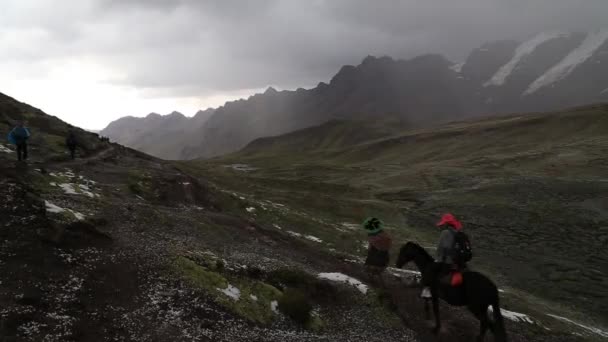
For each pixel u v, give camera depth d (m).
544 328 21.08
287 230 34.31
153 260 14.94
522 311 23.67
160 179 31.88
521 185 69.25
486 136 134.12
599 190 62.50
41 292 11.25
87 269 13.11
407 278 22.77
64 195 20.58
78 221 15.48
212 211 30.44
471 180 78.62
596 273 34.84
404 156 136.88
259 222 33.00
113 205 21.31
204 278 14.70
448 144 137.88
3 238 12.84
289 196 56.66
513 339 18.47
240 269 16.89
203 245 19.55
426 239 43.28
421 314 18.41
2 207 14.21
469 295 14.01
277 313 14.78
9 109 44.81
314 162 162.62
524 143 117.12
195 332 11.73
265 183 69.19
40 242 13.38
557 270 35.66
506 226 49.47
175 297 13.09
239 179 68.25
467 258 14.57
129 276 13.51
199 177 58.16
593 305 29.11
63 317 10.61
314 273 20.03
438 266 14.99
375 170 109.31
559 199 59.59
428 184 79.81
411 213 56.00
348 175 104.06
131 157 44.38
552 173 77.00
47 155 33.09
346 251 32.75
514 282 33.12
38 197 16.50
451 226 14.71
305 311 14.85
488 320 14.04
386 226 47.34
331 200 56.72
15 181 16.56
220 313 13.16
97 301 11.77
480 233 47.25
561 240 43.88
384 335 15.74
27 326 9.84
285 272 17.97
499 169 86.62
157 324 11.59
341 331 15.33
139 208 22.25
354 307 17.42
